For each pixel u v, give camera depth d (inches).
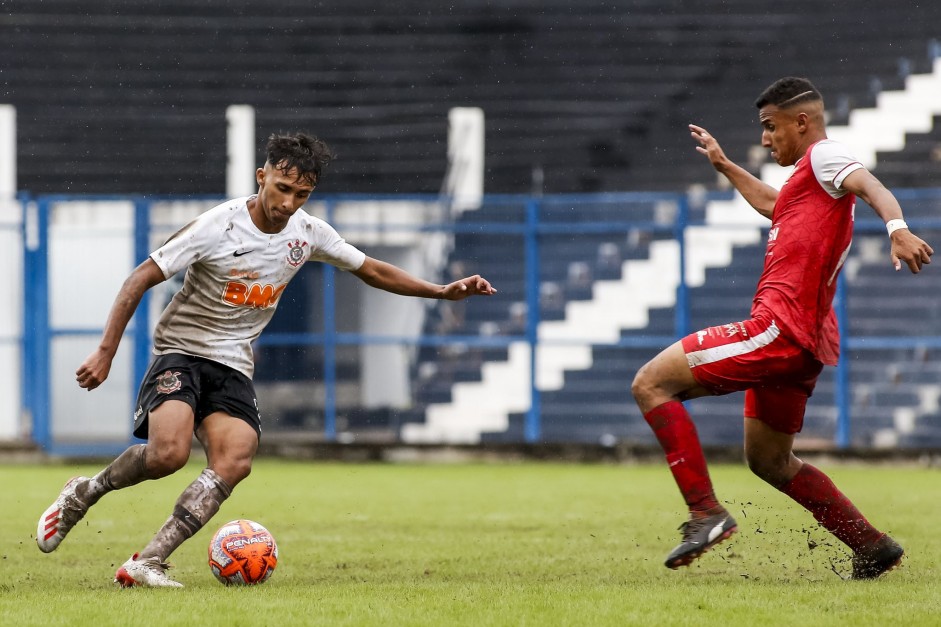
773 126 745.0
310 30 3245.6
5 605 613.0
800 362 716.0
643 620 559.5
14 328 2038.6
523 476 1788.9
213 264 722.2
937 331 2207.2
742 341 719.1
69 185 2891.2
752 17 3245.6
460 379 2096.5
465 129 2792.8
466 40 3262.8
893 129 2856.8
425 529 1107.3
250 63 3154.5
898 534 1038.4
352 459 2055.9
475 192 2790.4
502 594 649.0
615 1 3334.2
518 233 2070.6
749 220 2461.9
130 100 3036.4
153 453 707.4
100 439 2044.8
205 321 735.7
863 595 645.9
